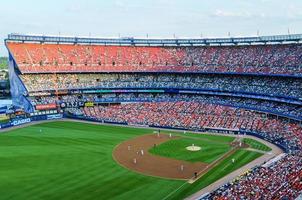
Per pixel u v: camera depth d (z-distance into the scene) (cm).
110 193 5159
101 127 9850
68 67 12119
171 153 7250
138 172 6075
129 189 5322
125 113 10962
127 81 12362
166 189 5338
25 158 6800
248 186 4697
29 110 11031
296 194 4291
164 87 11931
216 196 4509
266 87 10125
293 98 9075
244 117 9606
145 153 7244
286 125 8619
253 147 7694
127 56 13012
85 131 9294
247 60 11156
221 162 6650
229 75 11325
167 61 12662
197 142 8169
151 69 12438
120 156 7019
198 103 10919
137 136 8794
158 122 10125
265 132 8588
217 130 9288
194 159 6844
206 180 5712
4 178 5700
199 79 11775
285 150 7338
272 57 10700
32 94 11250
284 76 9756
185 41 13000
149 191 5253
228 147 7700
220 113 10050
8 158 6788
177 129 9675
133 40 13425
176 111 10656
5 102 13788
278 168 5362
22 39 12062
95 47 13125
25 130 9331
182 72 11962
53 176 5822
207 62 11931
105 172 6059
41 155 7006
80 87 11894
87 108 11481
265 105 9756
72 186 5400
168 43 13338
